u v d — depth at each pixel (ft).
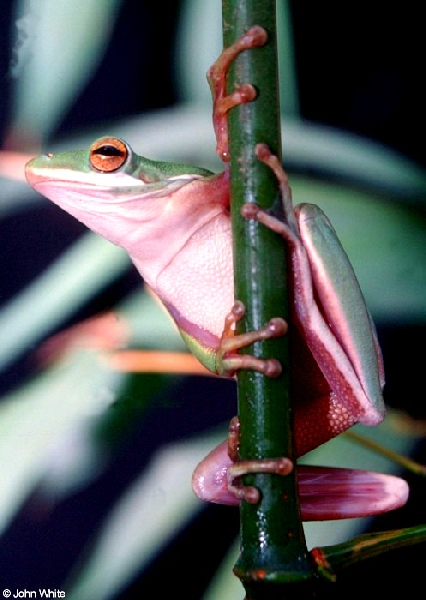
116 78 1.10
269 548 0.72
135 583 0.99
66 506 0.98
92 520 0.99
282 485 0.72
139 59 1.11
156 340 0.92
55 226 1.09
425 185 0.92
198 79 0.94
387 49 1.15
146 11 1.10
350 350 0.81
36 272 1.08
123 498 0.96
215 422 1.03
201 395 1.03
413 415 1.01
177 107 0.94
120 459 0.99
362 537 0.74
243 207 0.72
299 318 0.80
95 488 0.97
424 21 1.15
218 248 0.84
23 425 0.90
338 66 1.15
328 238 0.81
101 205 0.83
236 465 0.72
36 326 0.91
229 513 1.01
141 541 0.92
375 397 0.81
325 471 0.85
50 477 0.95
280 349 0.72
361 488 0.85
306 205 0.82
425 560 1.01
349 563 0.73
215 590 0.93
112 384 0.92
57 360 0.92
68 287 0.91
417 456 0.99
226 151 0.75
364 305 0.82
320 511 0.84
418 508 1.01
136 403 0.92
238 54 0.72
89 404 0.91
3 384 0.92
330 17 1.15
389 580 1.01
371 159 0.92
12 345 0.91
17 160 1.01
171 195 0.83
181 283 0.85
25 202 1.06
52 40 0.95
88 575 0.92
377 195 0.91
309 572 0.71
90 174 0.83
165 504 0.93
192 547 1.00
